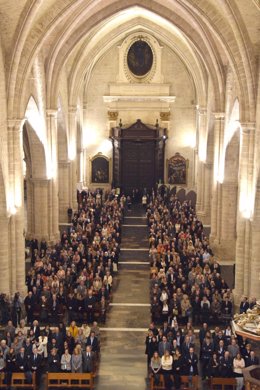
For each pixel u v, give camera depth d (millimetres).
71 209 43188
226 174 34125
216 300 24438
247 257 26547
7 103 25219
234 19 24344
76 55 41938
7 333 20781
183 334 20625
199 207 45375
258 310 17016
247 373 17188
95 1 31125
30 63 26016
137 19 44969
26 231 37625
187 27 34875
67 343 19922
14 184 26078
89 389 18953
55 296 24547
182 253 30500
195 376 18938
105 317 25078
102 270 27656
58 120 41500
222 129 34938
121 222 41312
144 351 22031
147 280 30562
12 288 26500
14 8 23594
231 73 32000
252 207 25719
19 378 18906
